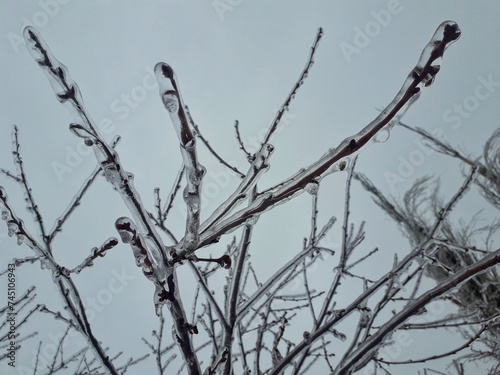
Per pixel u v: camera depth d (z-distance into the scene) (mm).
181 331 2156
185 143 1423
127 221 1761
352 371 2699
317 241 3295
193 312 3850
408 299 3414
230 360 2852
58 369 3988
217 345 3453
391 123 1716
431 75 1619
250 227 2896
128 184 1722
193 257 1901
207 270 4035
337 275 3508
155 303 1997
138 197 1778
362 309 2984
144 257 1849
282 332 3727
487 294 5098
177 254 1885
